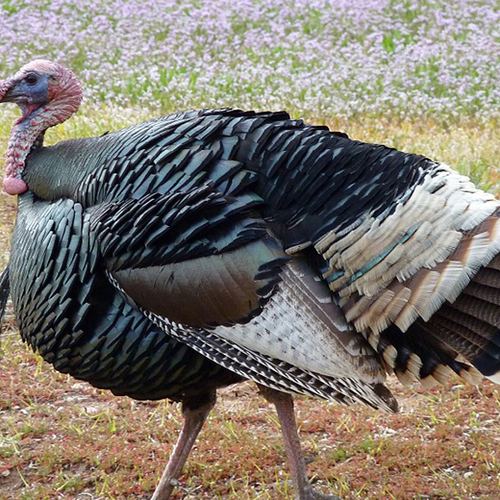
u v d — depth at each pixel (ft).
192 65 73.77
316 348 23.49
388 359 24.13
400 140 56.18
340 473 29.40
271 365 23.88
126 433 32.17
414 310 22.79
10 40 76.48
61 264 25.34
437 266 22.66
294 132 24.63
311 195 23.67
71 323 25.58
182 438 27.89
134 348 25.26
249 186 24.25
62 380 35.70
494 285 22.68
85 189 25.85
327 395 24.11
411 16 83.20
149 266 24.26
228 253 23.70
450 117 62.85
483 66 70.18
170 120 26.23
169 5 83.46
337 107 63.10
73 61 75.20
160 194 24.48
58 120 29.63
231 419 32.94
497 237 22.35
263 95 66.13
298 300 23.54
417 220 22.72
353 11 80.74
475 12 81.87
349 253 23.11
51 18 80.79
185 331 24.54
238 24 82.74
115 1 86.63
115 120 57.16
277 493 28.76
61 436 32.14
